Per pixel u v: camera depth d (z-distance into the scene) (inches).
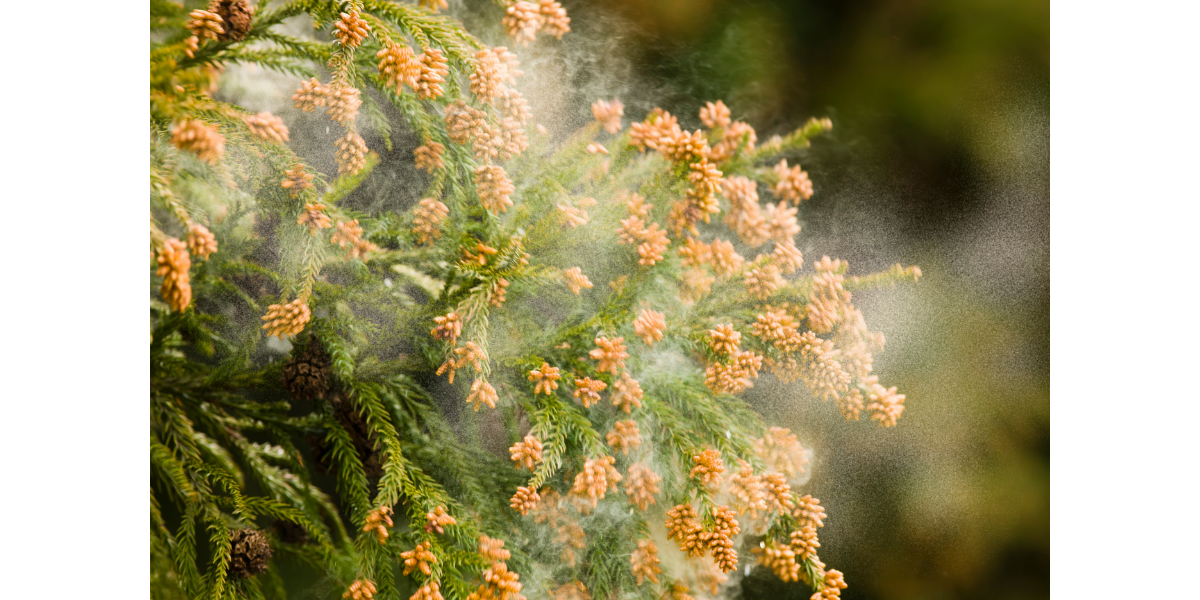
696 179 71.8
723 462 71.6
